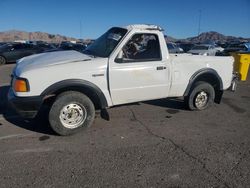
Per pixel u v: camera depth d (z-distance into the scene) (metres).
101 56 5.56
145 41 5.80
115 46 5.49
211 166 4.30
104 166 4.21
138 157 4.50
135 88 5.72
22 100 4.88
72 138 5.18
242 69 11.35
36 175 3.94
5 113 6.45
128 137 5.27
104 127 5.73
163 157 4.53
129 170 4.11
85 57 5.46
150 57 5.84
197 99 6.84
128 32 5.58
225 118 6.53
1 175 3.92
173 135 5.43
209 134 5.55
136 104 7.32
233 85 7.59
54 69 5.00
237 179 3.97
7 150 4.65
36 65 5.12
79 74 5.13
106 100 5.49
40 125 5.76
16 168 4.10
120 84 5.54
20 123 5.85
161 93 6.12
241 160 4.52
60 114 5.12
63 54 5.76
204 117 6.54
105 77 5.37
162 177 3.96
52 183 3.76
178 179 3.92
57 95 5.18
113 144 4.96
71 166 4.19
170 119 6.32
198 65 6.48
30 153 4.56
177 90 6.32
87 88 5.28
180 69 6.23
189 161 4.43
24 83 4.87
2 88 9.10
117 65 5.45
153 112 6.76
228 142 5.20
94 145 4.91
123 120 6.16
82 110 5.30
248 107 7.51
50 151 4.64
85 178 3.89
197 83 6.76
